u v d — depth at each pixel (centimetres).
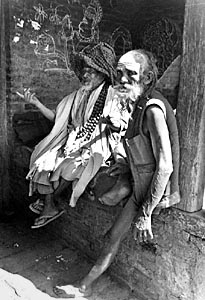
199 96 182
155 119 180
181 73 188
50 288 242
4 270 262
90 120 278
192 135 189
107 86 281
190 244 200
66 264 272
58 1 350
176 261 210
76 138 278
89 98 280
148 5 420
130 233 233
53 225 312
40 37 344
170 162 182
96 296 236
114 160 255
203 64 177
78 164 254
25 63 339
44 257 281
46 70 357
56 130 286
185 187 197
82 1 371
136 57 184
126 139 200
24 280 250
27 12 329
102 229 258
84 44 385
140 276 234
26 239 309
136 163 197
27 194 337
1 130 346
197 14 174
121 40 424
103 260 226
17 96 342
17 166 344
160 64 415
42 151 284
